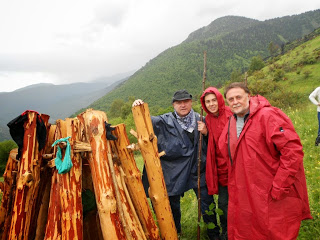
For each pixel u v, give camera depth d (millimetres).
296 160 2168
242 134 2488
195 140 3244
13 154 2957
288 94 24938
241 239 2545
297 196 2365
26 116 2562
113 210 2283
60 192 2361
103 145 2471
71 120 2648
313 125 8117
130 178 2744
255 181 2385
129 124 22016
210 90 3000
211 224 3049
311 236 2947
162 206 2799
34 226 2723
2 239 2721
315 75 41469
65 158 2326
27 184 2416
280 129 2244
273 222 2309
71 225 2275
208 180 3133
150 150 2746
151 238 2730
